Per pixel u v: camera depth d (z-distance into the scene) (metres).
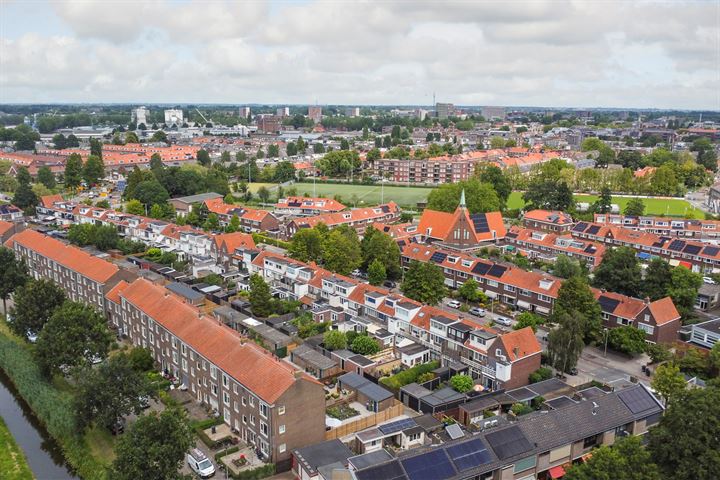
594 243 172.00
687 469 65.44
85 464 79.12
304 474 72.44
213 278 144.88
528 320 117.94
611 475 61.38
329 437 81.88
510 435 72.75
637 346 108.75
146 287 114.25
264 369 80.56
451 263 151.88
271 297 129.62
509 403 90.88
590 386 98.94
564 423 76.19
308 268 138.75
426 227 191.38
